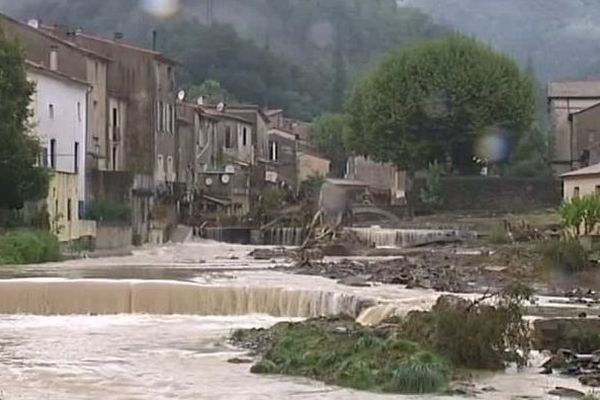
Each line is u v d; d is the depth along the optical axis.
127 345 63.03
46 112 151.12
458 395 46.84
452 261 116.62
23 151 125.56
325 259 127.00
